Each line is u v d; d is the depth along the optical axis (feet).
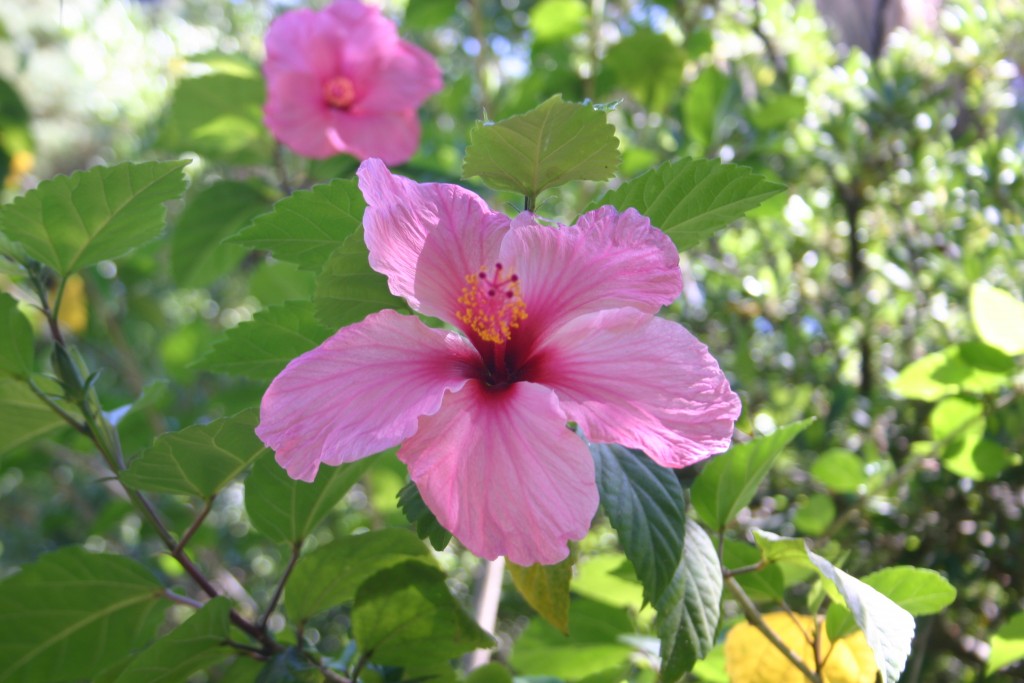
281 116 1.90
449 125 2.94
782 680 1.21
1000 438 1.65
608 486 0.95
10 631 1.14
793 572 1.32
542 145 0.99
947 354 1.54
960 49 2.22
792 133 2.27
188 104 2.16
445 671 1.23
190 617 1.05
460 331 0.94
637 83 2.33
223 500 3.34
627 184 1.02
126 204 1.13
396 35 1.95
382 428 0.82
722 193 1.02
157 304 3.27
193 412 2.88
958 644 1.73
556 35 2.39
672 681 0.96
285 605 1.22
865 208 2.18
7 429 1.25
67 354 1.14
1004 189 1.86
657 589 0.92
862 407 1.98
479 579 1.70
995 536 1.76
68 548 1.15
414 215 0.93
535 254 0.95
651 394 0.86
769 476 1.94
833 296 2.16
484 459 0.85
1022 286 1.83
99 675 1.16
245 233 1.07
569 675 1.53
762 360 2.11
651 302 0.91
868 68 2.21
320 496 1.18
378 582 1.19
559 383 0.89
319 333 1.21
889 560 1.81
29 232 1.12
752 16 2.45
